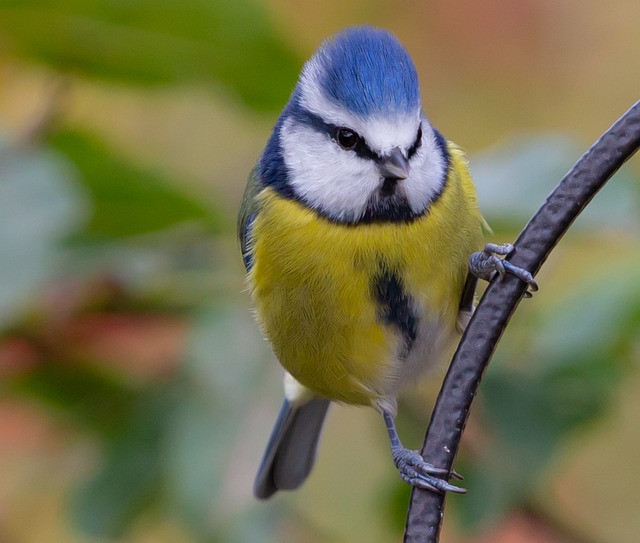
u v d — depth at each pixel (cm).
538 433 221
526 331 222
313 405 223
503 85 228
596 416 221
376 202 218
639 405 228
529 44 228
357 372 220
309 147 219
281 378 221
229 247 222
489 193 221
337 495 223
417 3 227
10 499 223
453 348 221
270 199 219
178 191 222
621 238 222
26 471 223
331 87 219
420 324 219
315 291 219
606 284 221
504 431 221
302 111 219
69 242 222
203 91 223
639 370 222
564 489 223
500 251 217
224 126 227
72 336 222
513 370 222
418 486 216
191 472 220
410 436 222
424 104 228
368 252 219
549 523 222
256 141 227
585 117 229
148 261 222
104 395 222
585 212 221
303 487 223
